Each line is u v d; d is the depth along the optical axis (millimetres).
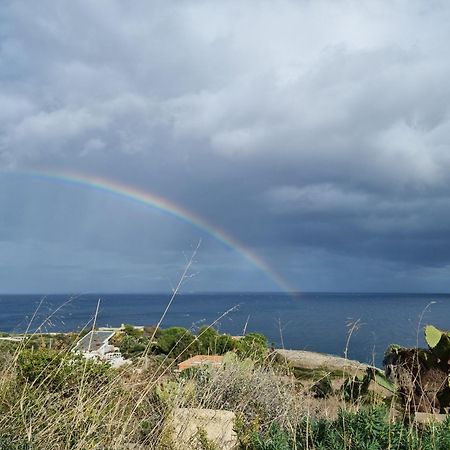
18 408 3771
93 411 3834
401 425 3207
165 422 3992
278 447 3094
